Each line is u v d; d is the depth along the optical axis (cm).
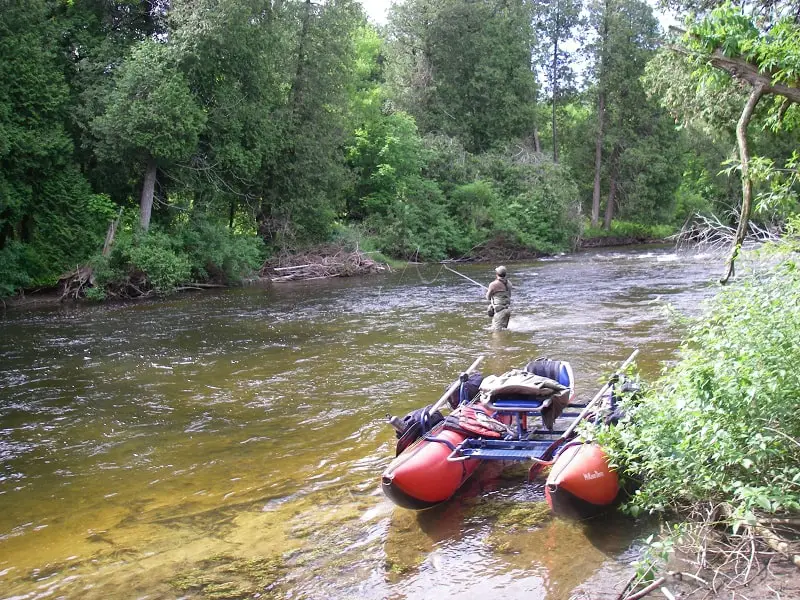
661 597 416
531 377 679
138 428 857
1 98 2169
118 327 1667
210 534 558
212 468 709
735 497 477
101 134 2423
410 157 3803
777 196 705
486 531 535
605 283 2270
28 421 902
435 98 4547
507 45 4738
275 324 1650
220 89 2688
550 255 3906
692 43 788
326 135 3212
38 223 2319
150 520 590
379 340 1383
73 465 737
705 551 452
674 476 495
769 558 441
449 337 1381
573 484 512
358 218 3909
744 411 482
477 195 3859
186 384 1074
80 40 2545
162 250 2356
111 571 505
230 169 2806
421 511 579
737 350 533
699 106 1672
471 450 605
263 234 3212
